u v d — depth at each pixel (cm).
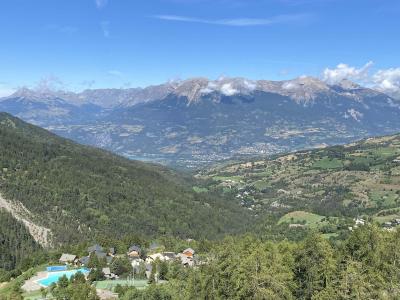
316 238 8969
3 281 19350
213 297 8775
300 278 8856
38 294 15475
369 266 8756
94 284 16312
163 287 11756
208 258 13825
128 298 11975
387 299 7644
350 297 7525
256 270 7831
